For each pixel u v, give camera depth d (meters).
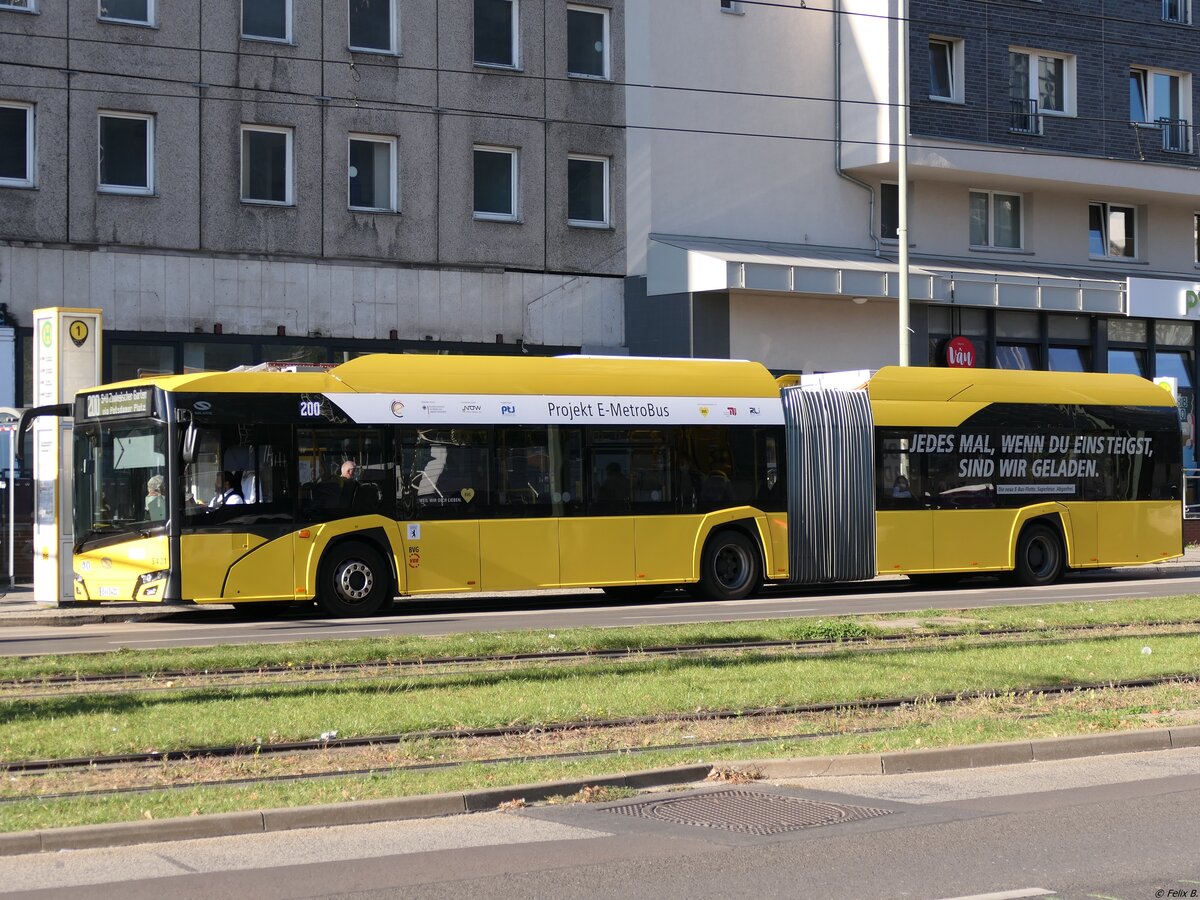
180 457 21.94
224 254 31.84
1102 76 40.97
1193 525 40.38
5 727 12.12
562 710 13.00
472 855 8.24
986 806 9.52
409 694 13.91
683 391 25.78
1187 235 43.78
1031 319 40.97
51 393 24.75
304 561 22.52
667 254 35.41
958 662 16.11
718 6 37.25
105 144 31.03
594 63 36.25
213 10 31.75
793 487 26.45
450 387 23.91
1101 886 7.49
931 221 40.06
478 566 23.73
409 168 33.81
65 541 24.25
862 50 38.12
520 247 35.00
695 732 12.30
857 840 8.56
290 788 9.77
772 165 37.88
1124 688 14.59
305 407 22.75
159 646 18.45
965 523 27.95
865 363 37.75
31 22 30.05
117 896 7.38
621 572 24.83
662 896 7.36
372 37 33.72
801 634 18.73
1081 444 29.33
